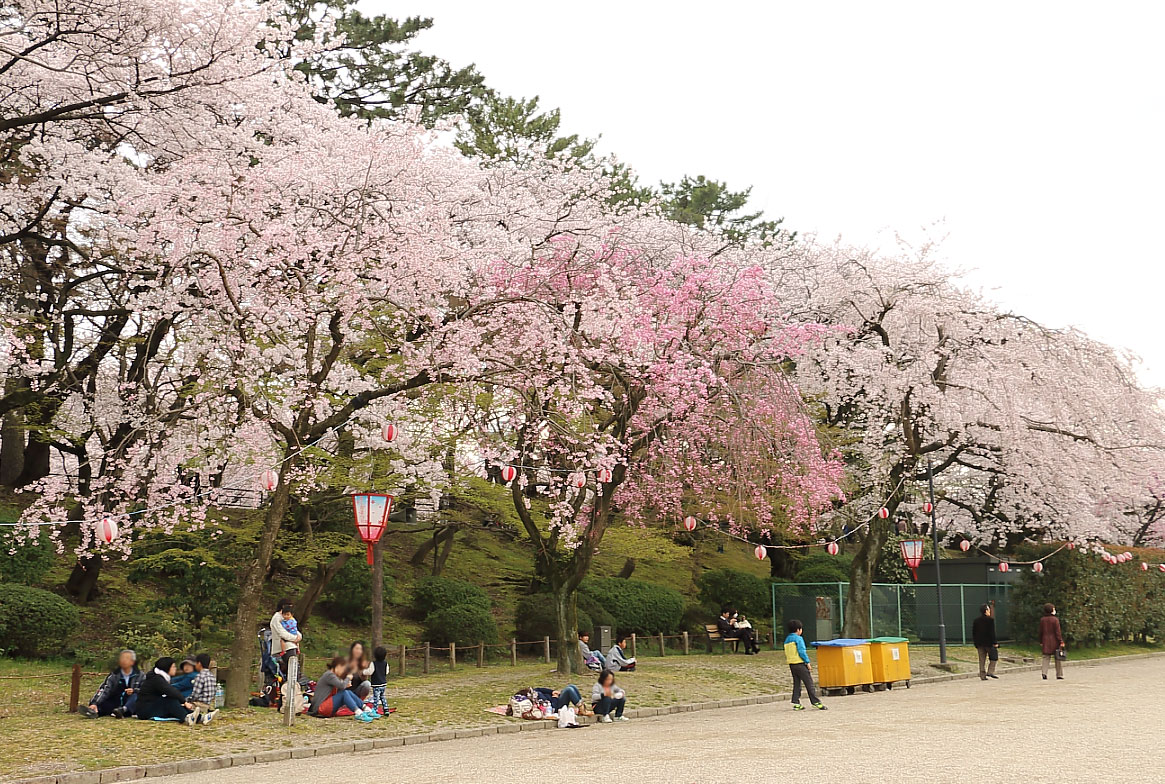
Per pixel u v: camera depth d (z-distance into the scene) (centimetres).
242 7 1530
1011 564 3272
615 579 2950
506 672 2217
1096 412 2406
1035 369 2394
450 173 1869
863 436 2583
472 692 1786
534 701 1570
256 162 1883
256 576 1526
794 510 2359
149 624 2070
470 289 1845
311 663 2111
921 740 1200
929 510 2531
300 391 1588
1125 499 2781
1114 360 2450
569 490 1864
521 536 2731
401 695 1753
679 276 2208
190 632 2072
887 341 2533
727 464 2181
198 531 2061
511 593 3025
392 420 1788
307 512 2225
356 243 1563
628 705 1717
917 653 2784
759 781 913
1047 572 3088
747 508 2411
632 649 2602
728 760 1063
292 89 1898
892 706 1680
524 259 1942
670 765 1039
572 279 2012
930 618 3225
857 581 2572
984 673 2298
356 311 1595
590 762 1090
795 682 1703
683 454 2211
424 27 2562
